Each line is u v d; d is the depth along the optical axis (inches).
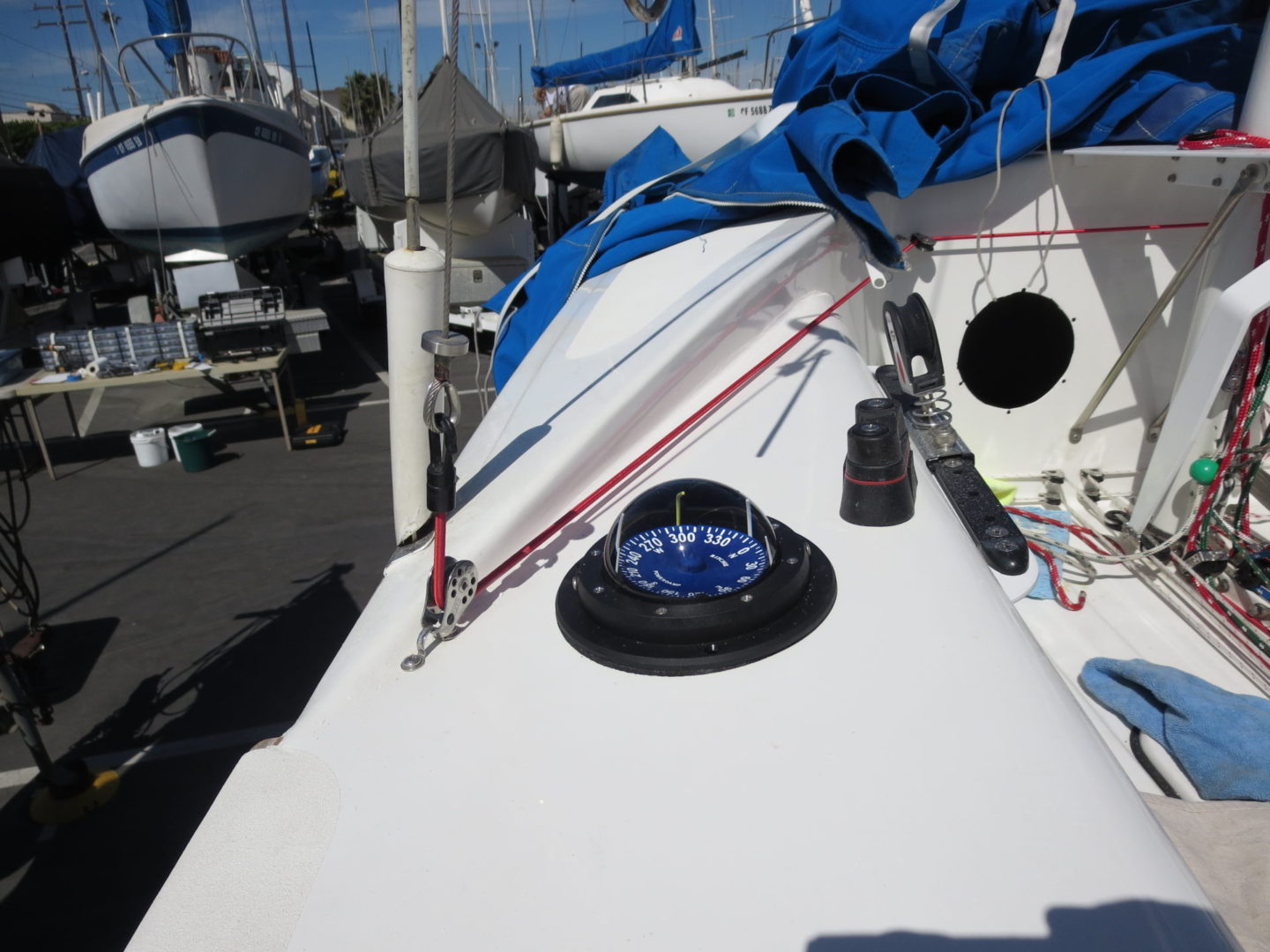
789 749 31.2
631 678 35.3
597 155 435.8
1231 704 55.4
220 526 191.6
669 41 456.8
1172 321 85.4
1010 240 84.1
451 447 36.6
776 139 85.7
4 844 102.6
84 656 141.6
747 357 65.1
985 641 35.5
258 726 122.2
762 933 25.4
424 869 28.4
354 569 167.8
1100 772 29.5
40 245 390.0
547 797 30.5
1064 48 90.1
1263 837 46.9
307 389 305.7
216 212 332.8
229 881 28.5
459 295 334.3
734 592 35.8
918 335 62.1
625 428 53.7
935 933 25.0
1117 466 91.5
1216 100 74.7
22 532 193.5
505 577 43.3
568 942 25.8
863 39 91.7
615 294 72.9
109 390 315.6
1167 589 73.4
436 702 35.3
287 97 782.5
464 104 317.7
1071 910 25.2
